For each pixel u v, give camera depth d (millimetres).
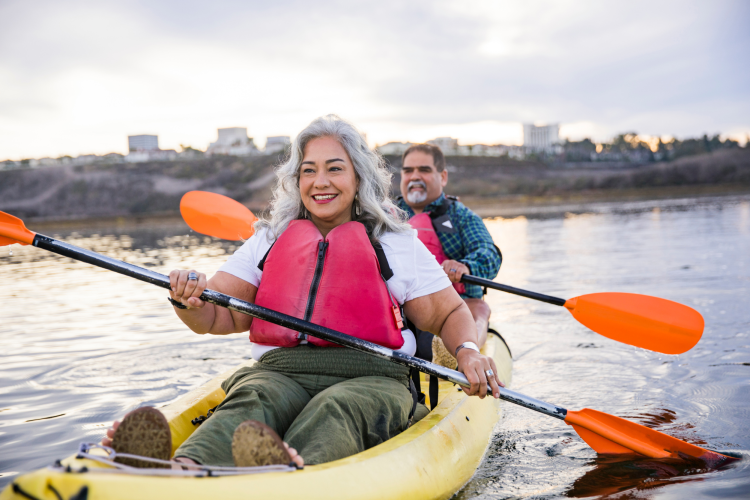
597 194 41781
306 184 2150
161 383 3398
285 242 2104
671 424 2660
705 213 18562
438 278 2178
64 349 4211
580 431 2320
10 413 2924
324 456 1667
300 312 2033
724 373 3344
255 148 74188
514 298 6137
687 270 7246
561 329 4742
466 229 3873
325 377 1986
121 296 6684
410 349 2180
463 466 2111
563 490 2033
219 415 1735
